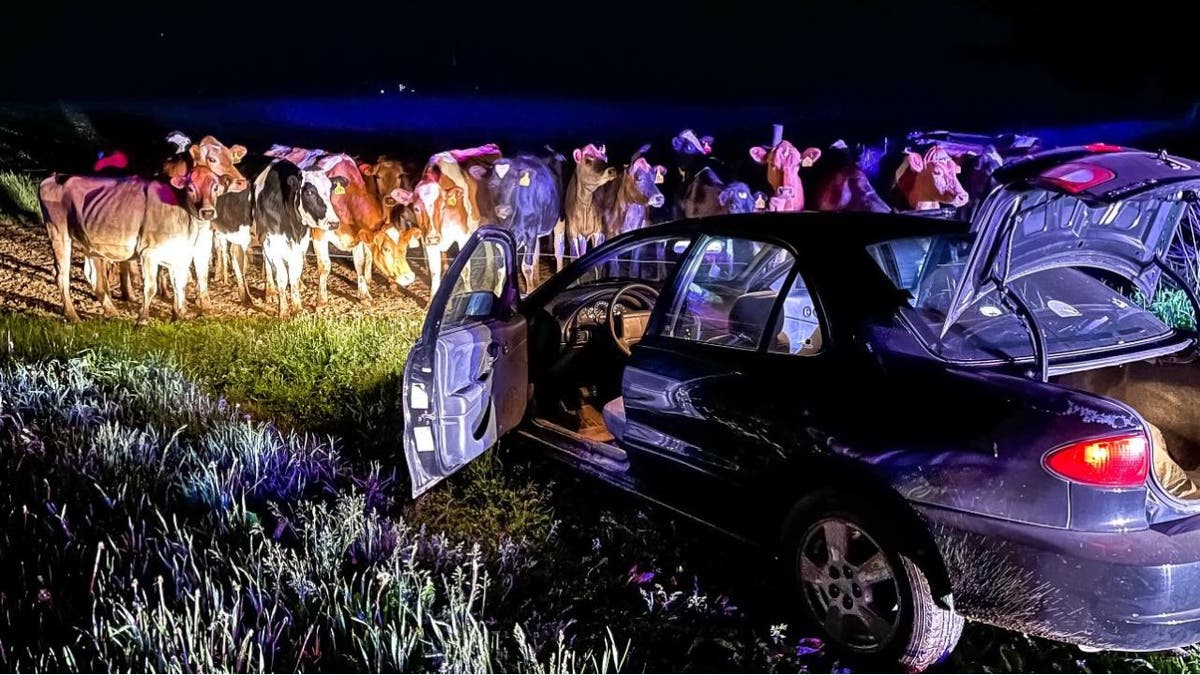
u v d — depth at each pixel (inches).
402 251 446.9
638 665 127.9
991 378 120.0
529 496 185.3
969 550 113.6
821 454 127.5
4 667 117.9
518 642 126.3
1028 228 134.8
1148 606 104.2
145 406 236.1
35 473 187.0
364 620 129.7
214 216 380.8
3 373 250.4
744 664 127.2
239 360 296.2
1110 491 106.6
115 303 423.5
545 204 463.5
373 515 161.3
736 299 160.9
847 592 127.6
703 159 536.4
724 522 147.8
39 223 569.9
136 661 117.6
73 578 142.7
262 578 140.6
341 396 259.4
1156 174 114.0
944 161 470.9
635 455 162.6
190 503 174.9
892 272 140.4
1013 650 125.8
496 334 183.6
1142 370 153.3
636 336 208.5
